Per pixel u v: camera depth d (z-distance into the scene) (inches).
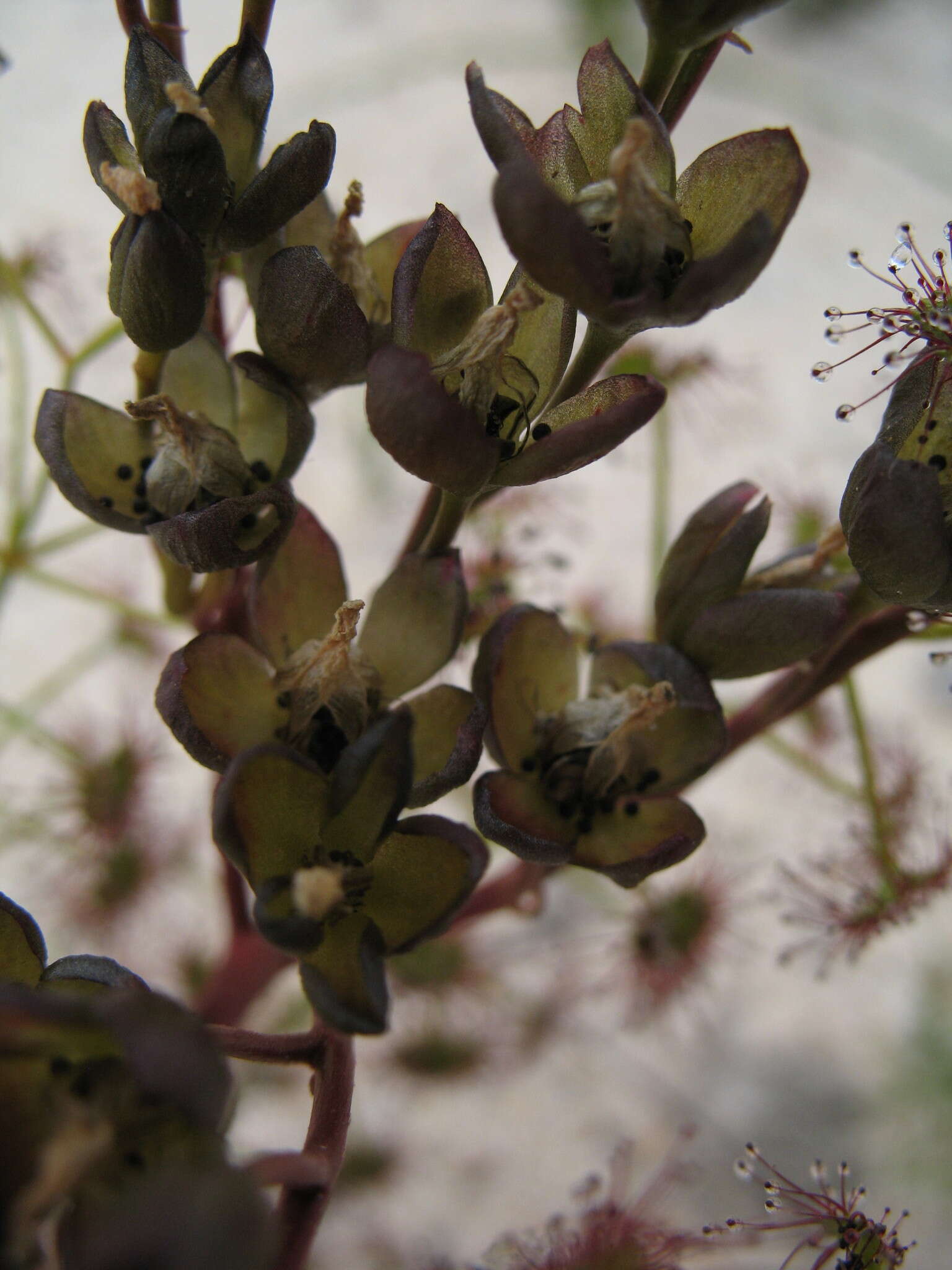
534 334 1.9
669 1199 3.7
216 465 2.0
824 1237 2.3
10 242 5.0
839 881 2.7
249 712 1.9
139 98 1.9
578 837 2.0
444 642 2.0
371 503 4.8
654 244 1.8
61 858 3.3
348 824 1.8
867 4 5.8
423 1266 3.4
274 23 5.6
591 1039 4.2
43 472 2.9
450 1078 3.6
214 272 2.0
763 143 1.8
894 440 1.9
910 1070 4.2
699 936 3.2
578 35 5.5
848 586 2.1
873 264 5.4
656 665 2.0
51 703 4.4
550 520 3.3
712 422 4.1
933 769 4.1
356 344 2.0
